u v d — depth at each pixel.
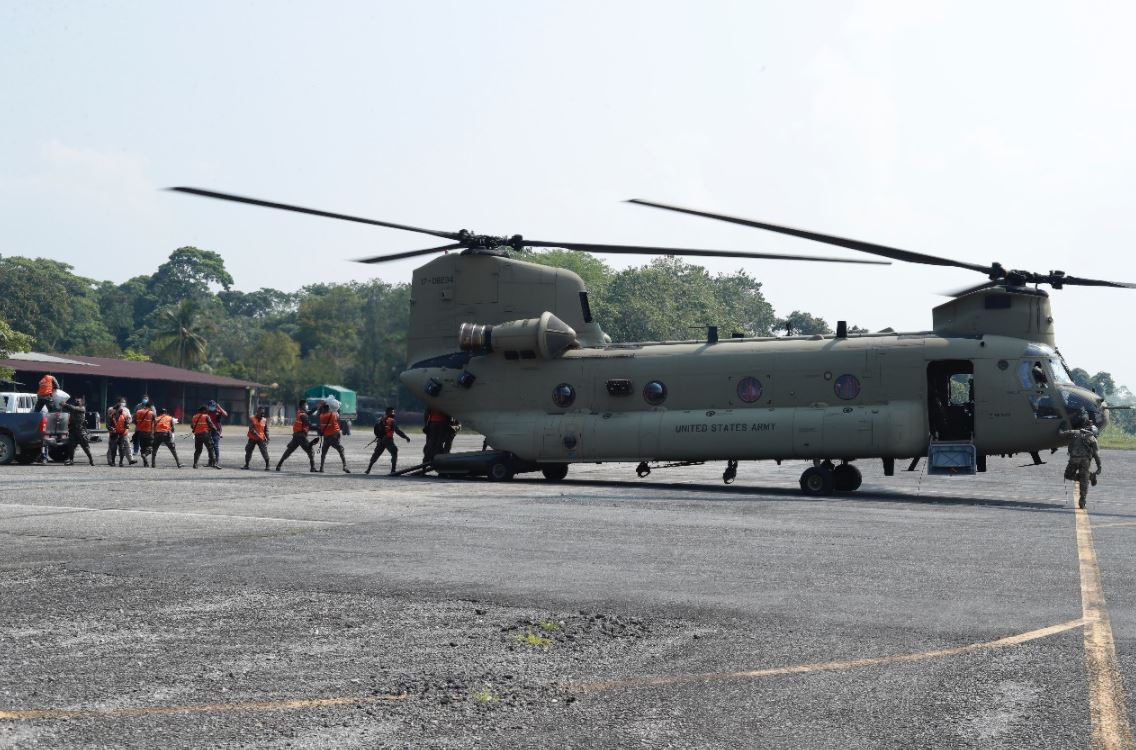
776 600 9.34
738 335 23.77
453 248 25.64
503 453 24.30
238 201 20.56
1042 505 19.78
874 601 9.30
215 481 22.25
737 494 21.05
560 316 24.75
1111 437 97.00
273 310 199.50
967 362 21.19
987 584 10.19
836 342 22.11
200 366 110.81
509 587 9.88
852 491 22.86
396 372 109.06
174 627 8.12
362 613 8.68
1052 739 5.56
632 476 28.48
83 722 5.73
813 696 6.35
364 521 14.84
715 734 5.64
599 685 6.59
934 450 20.83
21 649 7.38
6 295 118.88
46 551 11.82
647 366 23.31
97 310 163.88
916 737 5.60
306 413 26.75
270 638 7.78
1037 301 21.28
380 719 5.84
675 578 10.44
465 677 6.74
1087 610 8.93
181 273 188.62
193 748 5.33
